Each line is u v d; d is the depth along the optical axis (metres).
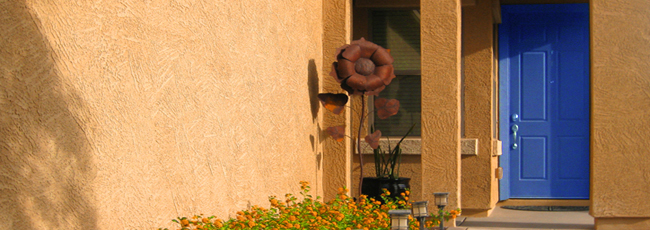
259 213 4.31
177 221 3.58
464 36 8.19
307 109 6.31
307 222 4.43
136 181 3.30
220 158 4.27
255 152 4.86
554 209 8.38
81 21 2.91
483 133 7.97
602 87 6.00
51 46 2.72
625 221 6.04
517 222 7.08
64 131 2.79
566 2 8.71
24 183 2.57
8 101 2.51
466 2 7.71
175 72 3.72
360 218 5.17
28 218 2.58
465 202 7.84
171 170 3.65
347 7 6.92
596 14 6.01
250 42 4.81
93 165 2.96
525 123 8.89
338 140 6.46
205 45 4.10
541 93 8.85
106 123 3.07
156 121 3.51
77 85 2.87
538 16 8.84
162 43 3.60
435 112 6.25
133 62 3.32
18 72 2.55
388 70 6.33
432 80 6.27
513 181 8.92
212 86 4.18
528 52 8.88
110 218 3.07
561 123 8.81
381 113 6.41
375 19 8.18
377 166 7.13
